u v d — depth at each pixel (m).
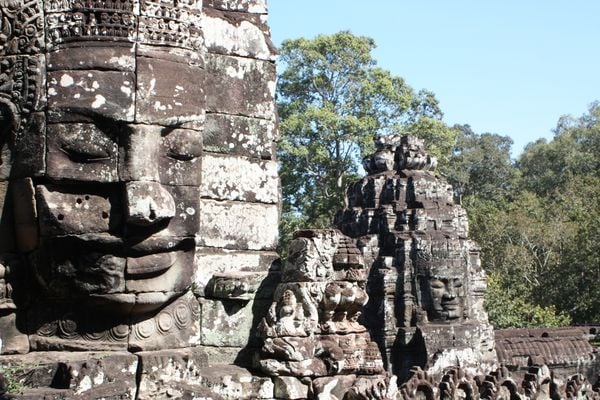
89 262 5.04
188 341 5.57
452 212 21.30
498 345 20.34
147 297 5.18
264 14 6.41
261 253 6.21
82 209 5.04
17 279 5.23
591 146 57.88
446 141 35.44
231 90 6.18
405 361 19.72
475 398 9.30
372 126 32.81
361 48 33.75
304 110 33.81
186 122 5.33
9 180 5.18
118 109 5.06
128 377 5.08
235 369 5.71
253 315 5.97
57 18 5.12
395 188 21.52
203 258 5.92
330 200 33.47
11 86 5.14
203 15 6.08
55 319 5.24
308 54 33.44
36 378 4.94
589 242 33.41
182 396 5.20
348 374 5.92
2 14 5.16
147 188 5.05
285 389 5.63
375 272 20.47
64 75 5.05
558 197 47.09
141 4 5.21
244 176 6.18
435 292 20.19
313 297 5.80
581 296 33.53
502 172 54.81
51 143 5.03
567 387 10.95
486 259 35.19
